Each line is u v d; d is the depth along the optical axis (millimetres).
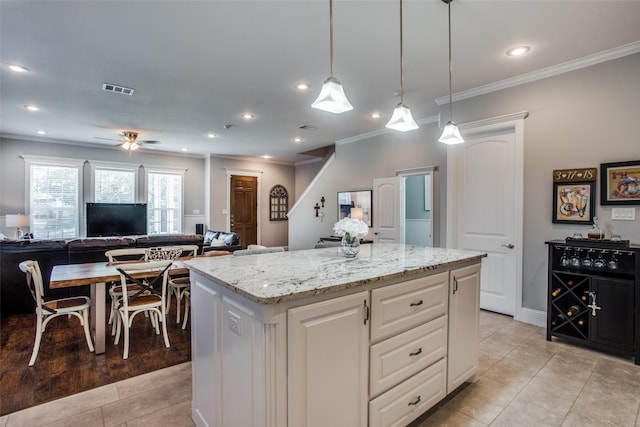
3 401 2109
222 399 1574
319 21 2525
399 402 1721
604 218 2986
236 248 5320
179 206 8352
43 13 2389
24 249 4012
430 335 1913
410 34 2721
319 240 7020
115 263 3527
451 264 2070
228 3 2293
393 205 5578
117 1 2258
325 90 1964
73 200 7012
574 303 3018
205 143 7059
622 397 2129
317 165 9250
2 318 3838
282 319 1255
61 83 3719
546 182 3348
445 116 4258
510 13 2424
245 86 3836
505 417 1933
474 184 3992
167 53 3031
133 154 7723
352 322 1487
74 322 3703
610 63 2975
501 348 2889
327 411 1395
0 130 5941
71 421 1904
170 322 3734
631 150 2857
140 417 1946
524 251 3500
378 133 5879
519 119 3520
